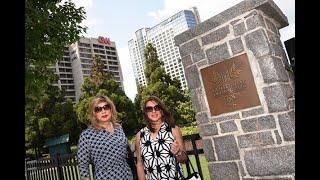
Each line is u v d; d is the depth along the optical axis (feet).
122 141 11.57
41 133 100.01
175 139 11.20
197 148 14.62
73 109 107.45
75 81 381.19
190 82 14.73
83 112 100.37
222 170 13.64
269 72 12.28
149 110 11.40
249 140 12.83
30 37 27.96
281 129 11.95
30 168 31.17
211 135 14.01
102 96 11.73
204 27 14.16
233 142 13.29
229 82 13.42
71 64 385.50
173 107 108.58
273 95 12.16
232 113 13.33
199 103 14.42
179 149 10.91
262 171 12.44
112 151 11.12
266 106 12.35
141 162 11.76
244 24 12.94
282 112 11.95
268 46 12.36
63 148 59.88
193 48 14.60
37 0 29.04
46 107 103.09
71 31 31.81
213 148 13.94
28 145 100.53
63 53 33.24
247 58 12.88
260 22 12.61
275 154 12.10
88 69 382.83
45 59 30.63
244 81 12.96
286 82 12.69
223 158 13.62
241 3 12.96
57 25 29.96
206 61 14.15
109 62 410.11
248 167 12.87
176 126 11.51
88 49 391.65
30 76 28.73
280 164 11.96
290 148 11.73
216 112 13.84
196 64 14.52
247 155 12.89
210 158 14.06
